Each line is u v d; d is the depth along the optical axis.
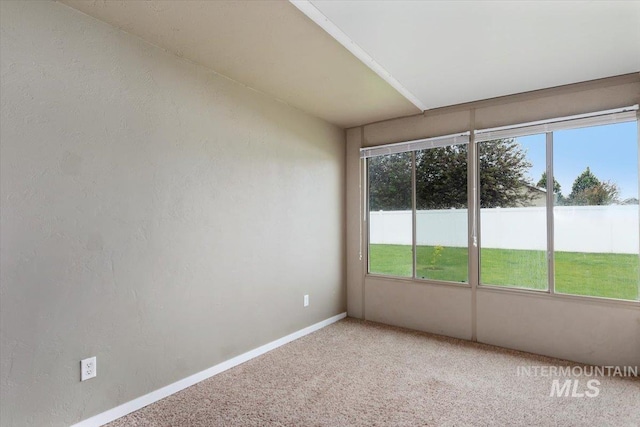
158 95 2.33
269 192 3.22
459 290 3.50
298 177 3.58
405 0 1.82
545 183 3.12
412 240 3.84
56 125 1.85
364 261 4.16
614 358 2.78
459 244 3.54
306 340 3.44
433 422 2.05
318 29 2.13
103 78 2.04
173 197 2.42
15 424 1.69
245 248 2.96
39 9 1.79
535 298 3.10
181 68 2.48
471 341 3.41
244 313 2.95
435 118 3.66
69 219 1.90
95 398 1.99
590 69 2.69
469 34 2.18
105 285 2.04
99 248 2.02
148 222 2.27
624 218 2.79
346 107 3.56
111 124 2.08
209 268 2.66
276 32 2.16
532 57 2.49
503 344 3.25
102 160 2.04
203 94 2.63
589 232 2.92
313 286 3.75
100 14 1.97
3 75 1.67
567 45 2.31
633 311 2.71
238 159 2.91
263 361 2.93
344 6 1.88
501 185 3.33
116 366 2.09
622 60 2.53
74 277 1.91
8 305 1.68
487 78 2.86
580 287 2.95
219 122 2.76
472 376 2.64
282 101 3.37
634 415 2.12
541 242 3.13
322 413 2.15
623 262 2.79
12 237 1.69
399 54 2.45
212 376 2.65
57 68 1.85
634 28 2.10
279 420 2.07
